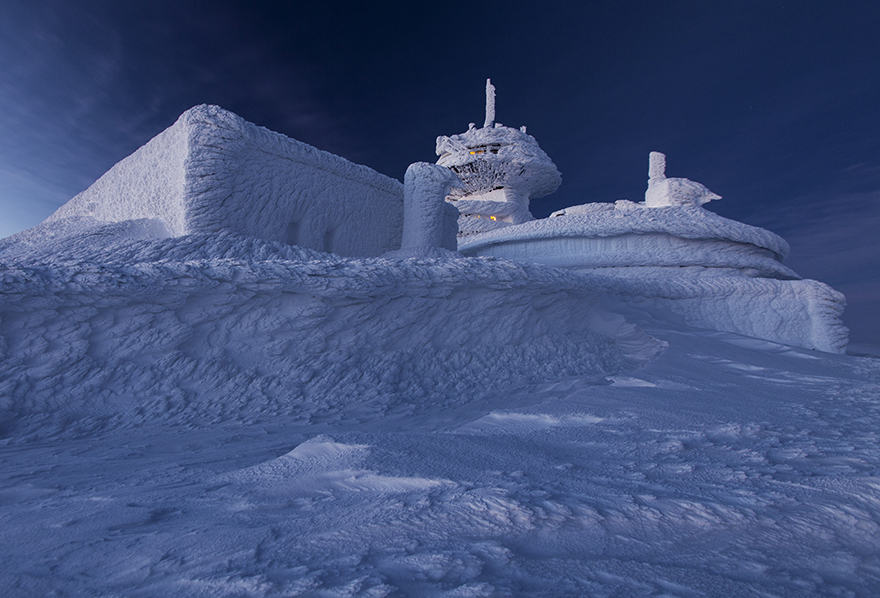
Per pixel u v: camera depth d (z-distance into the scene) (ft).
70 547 4.89
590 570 4.12
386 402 16.72
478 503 5.43
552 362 24.00
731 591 3.84
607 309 36.78
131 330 14.90
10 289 12.89
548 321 27.14
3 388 12.73
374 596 3.54
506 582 3.86
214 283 15.96
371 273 18.83
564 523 4.99
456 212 58.13
